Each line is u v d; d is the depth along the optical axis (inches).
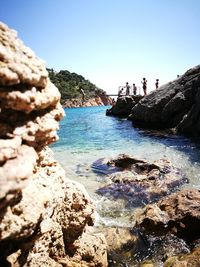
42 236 151.4
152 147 606.9
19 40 134.4
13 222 116.1
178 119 872.3
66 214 185.0
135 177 370.9
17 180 104.1
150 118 974.4
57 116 159.8
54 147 666.2
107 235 225.0
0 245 122.1
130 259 200.1
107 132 891.4
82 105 4343.0
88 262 182.5
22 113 128.0
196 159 477.4
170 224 231.9
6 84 112.7
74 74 5954.7
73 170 444.5
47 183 155.9
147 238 223.8
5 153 107.3
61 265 165.9
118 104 1469.0
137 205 295.7
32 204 129.2
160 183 347.3
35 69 130.2
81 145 679.1
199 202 251.6
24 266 136.5
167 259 191.5
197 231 222.2
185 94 894.4
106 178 391.5
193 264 172.6
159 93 1021.8
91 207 207.9
